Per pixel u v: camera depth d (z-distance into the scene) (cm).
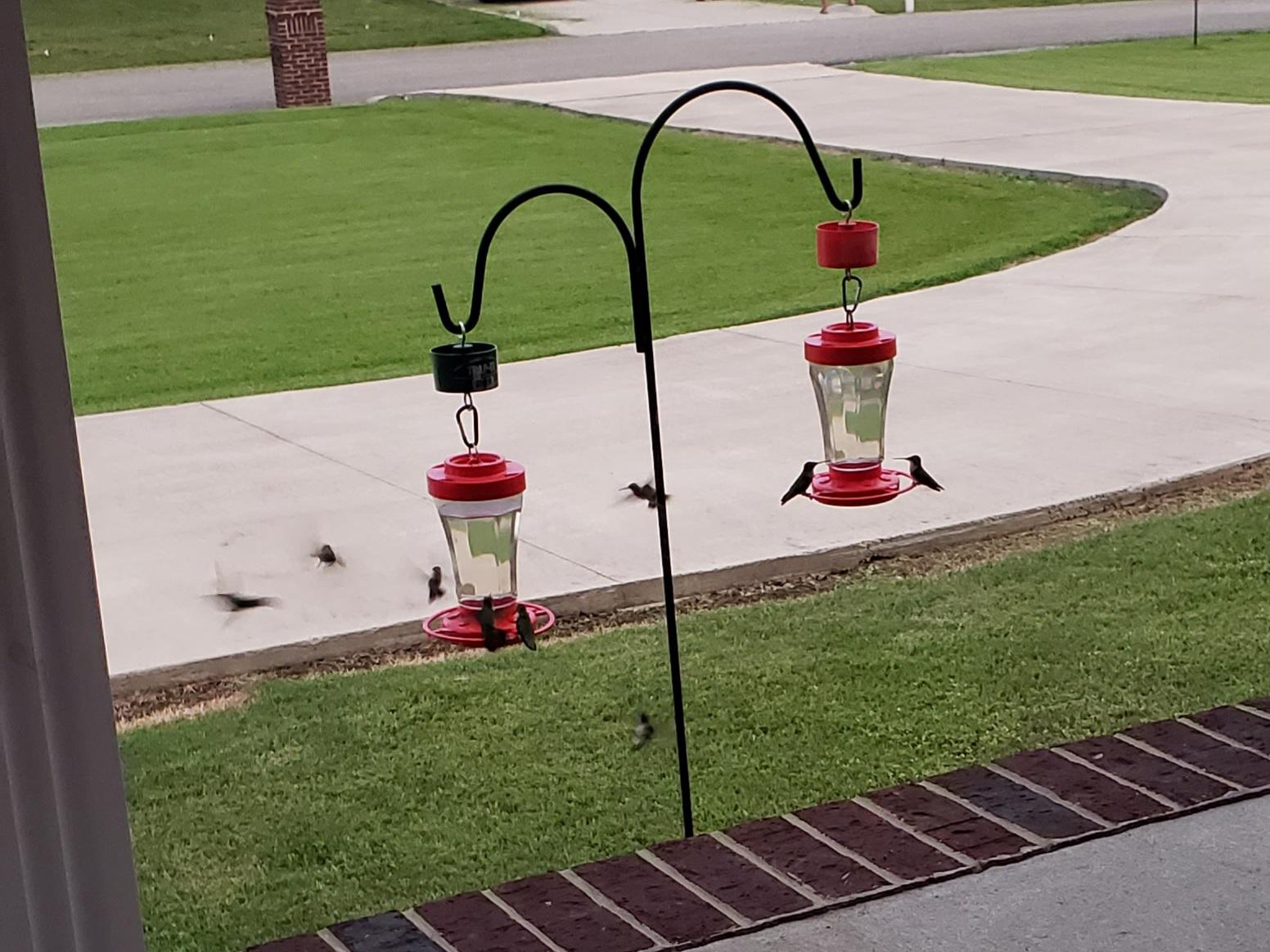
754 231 1065
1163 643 380
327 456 573
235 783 329
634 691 368
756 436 573
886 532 459
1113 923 248
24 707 98
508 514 236
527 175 1349
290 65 1972
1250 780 292
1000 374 642
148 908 278
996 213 1068
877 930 249
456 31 2914
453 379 232
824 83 1888
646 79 2009
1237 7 2847
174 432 617
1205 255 859
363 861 293
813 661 380
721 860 273
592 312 834
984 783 297
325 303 895
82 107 2067
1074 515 477
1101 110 1518
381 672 389
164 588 442
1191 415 569
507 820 307
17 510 96
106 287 970
